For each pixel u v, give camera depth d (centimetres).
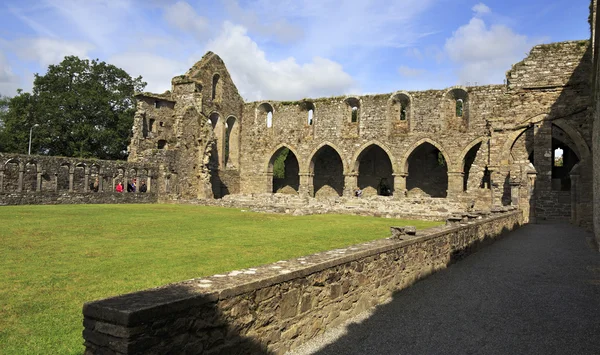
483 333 550
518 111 2388
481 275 891
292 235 1362
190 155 3553
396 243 731
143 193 3167
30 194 2564
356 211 2338
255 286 415
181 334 339
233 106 4072
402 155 3484
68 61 4150
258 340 420
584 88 2273
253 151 4097
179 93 3712
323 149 4141
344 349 482
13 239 1145
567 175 3353
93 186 3162
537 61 2383
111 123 4259
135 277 743
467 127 3253
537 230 1803
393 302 677
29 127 3962
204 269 814
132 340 301
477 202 2555
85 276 748
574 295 739
